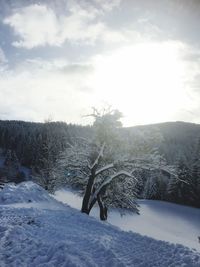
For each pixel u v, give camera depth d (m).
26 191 23.11
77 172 25.75
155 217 44.06
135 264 7.95
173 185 70.19
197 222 46.31
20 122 168.75
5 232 9.75
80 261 7.40
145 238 11.02
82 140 26.41
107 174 25.38
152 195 73.44
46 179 44.75
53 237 9.79
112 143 24.23
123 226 30.19
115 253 8.53
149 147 23.38
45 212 15.23
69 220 13.68
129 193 26.58
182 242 25.50
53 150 45.00
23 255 7.88
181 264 7.79
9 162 93.69
